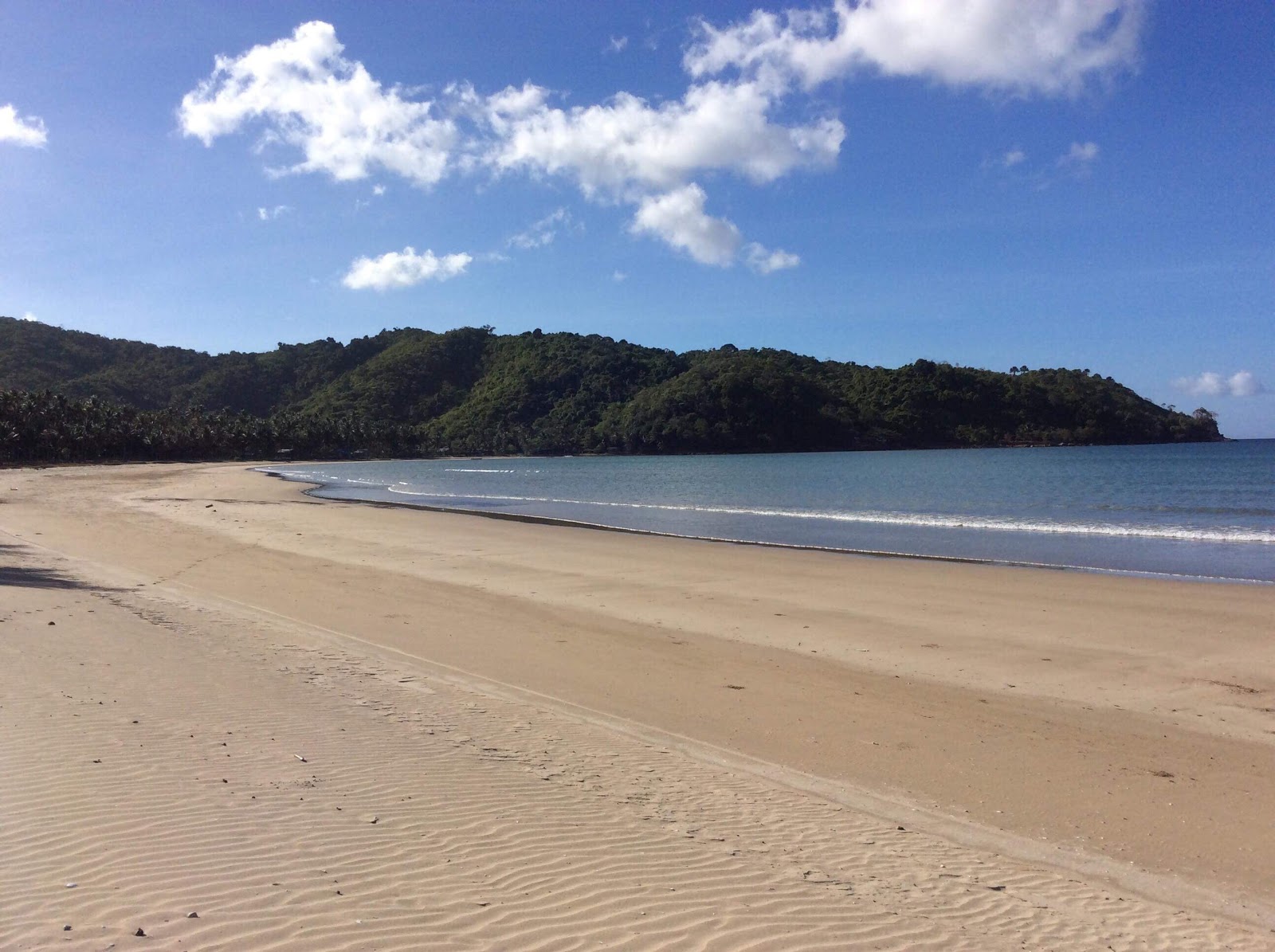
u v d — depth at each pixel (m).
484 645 10.72
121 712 6.30
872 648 10.82
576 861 4.39
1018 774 6.64
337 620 11.97
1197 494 39.16
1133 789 6.35
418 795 5.14
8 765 4.96
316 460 135.38
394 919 3.56
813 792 6.10
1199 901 4.64
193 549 19.34
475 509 34.31
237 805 4.66
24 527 23.16
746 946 3.64
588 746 6.76
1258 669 9.77
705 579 16.09
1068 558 19.41
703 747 7.04
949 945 3.83
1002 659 10.30
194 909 3.47
